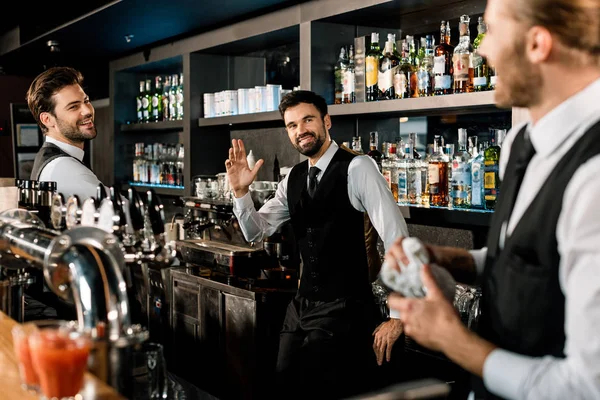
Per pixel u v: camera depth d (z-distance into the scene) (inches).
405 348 119.0
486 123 130.8
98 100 250.1
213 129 197.0
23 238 67.4
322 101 120.1
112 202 66.7
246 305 137.9
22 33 219.9
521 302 51.7
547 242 49.4
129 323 57.6
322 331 115.0
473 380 60.4
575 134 49.5
